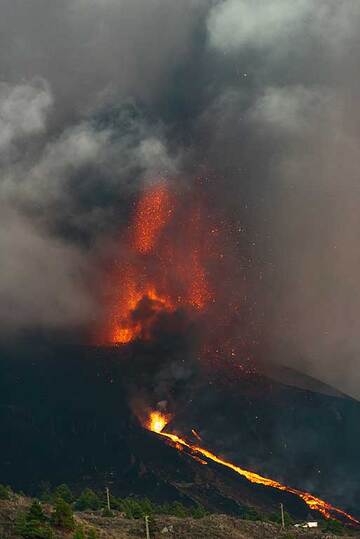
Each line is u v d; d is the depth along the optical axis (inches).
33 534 7869.1
